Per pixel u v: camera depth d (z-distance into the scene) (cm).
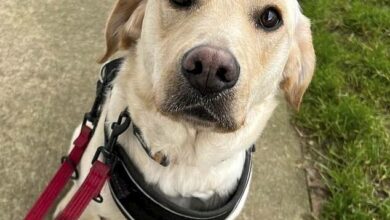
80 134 38
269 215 48
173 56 28
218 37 28
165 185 34
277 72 35
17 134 47
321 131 56
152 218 35
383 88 62
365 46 67
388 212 50
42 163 46
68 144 48
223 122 29
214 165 35
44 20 58
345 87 62
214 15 29
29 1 59
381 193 53
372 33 69
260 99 35
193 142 33
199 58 26
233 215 38
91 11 61
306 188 51
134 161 34
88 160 37
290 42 35
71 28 58
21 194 44
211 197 36
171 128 33
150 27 32
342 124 57
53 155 47
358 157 54
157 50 31
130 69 34
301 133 56
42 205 34
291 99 39
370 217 49
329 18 69
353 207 50
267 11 32
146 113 33
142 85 33
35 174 45
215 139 34
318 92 60
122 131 33
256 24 32
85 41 57
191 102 28
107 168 33
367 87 62
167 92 28
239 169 37
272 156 53
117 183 34
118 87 36
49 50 55
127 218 36
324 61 63
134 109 33
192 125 30
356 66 64
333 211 50
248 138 35
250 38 31
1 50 54
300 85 38
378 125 57
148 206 34
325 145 56
